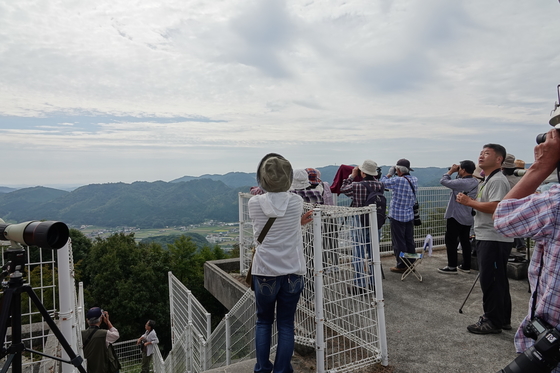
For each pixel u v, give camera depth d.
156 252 35.88
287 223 2.67
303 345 3.53
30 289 2.37
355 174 5.56
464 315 4.25
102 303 30.64
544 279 1.45
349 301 3.30
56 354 4.38
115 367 5.93
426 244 5.85
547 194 1.47
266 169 2.64
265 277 2.68
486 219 3.56
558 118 1.55
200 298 37.06
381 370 3.08
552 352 1.30
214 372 3.17
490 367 3.08
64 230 2.43
